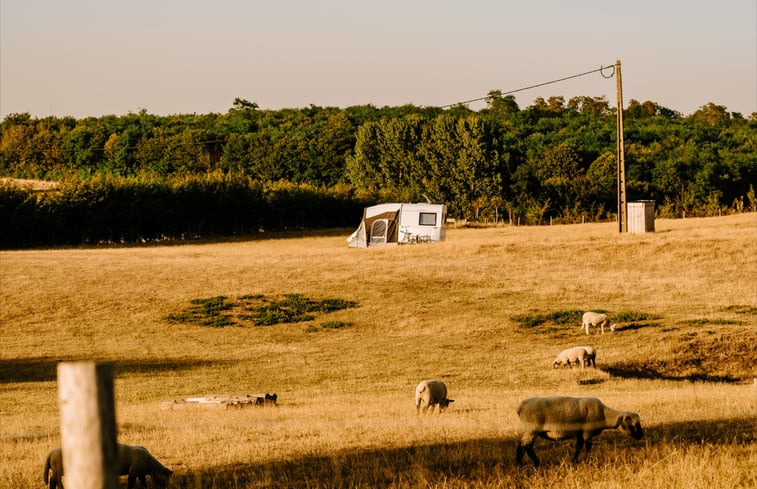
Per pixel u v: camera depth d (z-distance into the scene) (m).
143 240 99.00
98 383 3.81
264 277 55.62
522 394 28.55
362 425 19.02
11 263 61.91
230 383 34.00
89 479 3.79
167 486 12.56
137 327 45.78
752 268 53.56
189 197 103.69
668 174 130.62
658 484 11.01
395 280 53.81
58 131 198.75
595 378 32.66
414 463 13.34
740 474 11.35
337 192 118.06
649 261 56.62
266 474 13.12
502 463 13.00
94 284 54.41
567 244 61.62
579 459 13.09
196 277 56.06
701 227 70.44
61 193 94.81
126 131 173.12
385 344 41.09
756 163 134.12
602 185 127.69
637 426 12.84
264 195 110.81
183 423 21.88
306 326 45.22
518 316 44.72
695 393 24.23
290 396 30.50
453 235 84.88
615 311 44.44
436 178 132.75
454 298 49.38
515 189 130.38
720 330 38.69
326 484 12.31
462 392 29.88
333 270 57.09
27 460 15.75
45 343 43.03
